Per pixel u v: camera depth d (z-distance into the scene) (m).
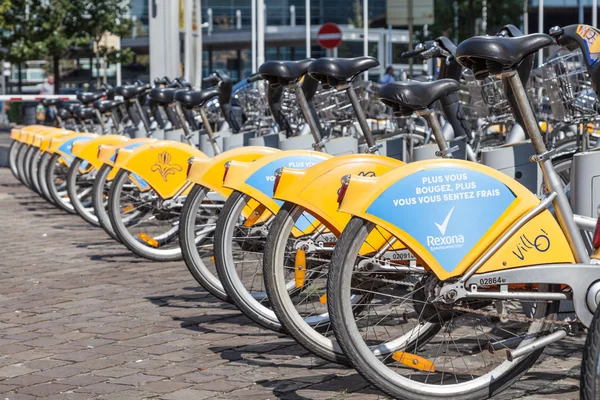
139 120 10.62
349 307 3.63
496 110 6.13
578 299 3.63
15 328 5.39
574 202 4.25
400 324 3.98
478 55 3.55
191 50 14.81
